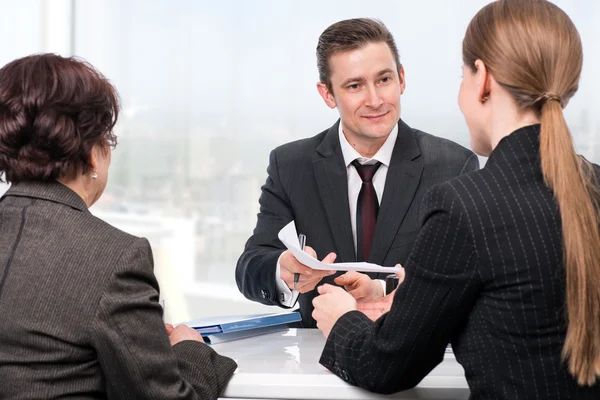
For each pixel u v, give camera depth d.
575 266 0.95
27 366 1.00
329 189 1.89
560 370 0.98
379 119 1.78
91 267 1.01
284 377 1.20
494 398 0.99
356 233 1.89
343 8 3.42
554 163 0.98
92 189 1.15
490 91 1.06
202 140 3.75
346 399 1.17
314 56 3.52
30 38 3.86
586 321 0.96
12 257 1.02
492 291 0.99
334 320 1.25
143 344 1.02
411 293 1.04
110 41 3.82
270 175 2.01
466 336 1.03
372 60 1.74
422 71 3.21
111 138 1.14
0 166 1.07
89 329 0.99
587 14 2.86
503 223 0.98
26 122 1.04
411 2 3.21
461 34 3.14
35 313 1.00
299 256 1.35
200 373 1.15
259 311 3.65
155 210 3.84
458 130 3.18
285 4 3.54
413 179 1.86
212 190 3.76
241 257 1.94
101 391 1.05
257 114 3.64
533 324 0.98
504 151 1.03
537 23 1.01
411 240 1.83
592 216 0.98
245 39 3.63
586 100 2.89
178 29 3.73
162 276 3.68
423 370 1.08
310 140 2.03
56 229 1.03
